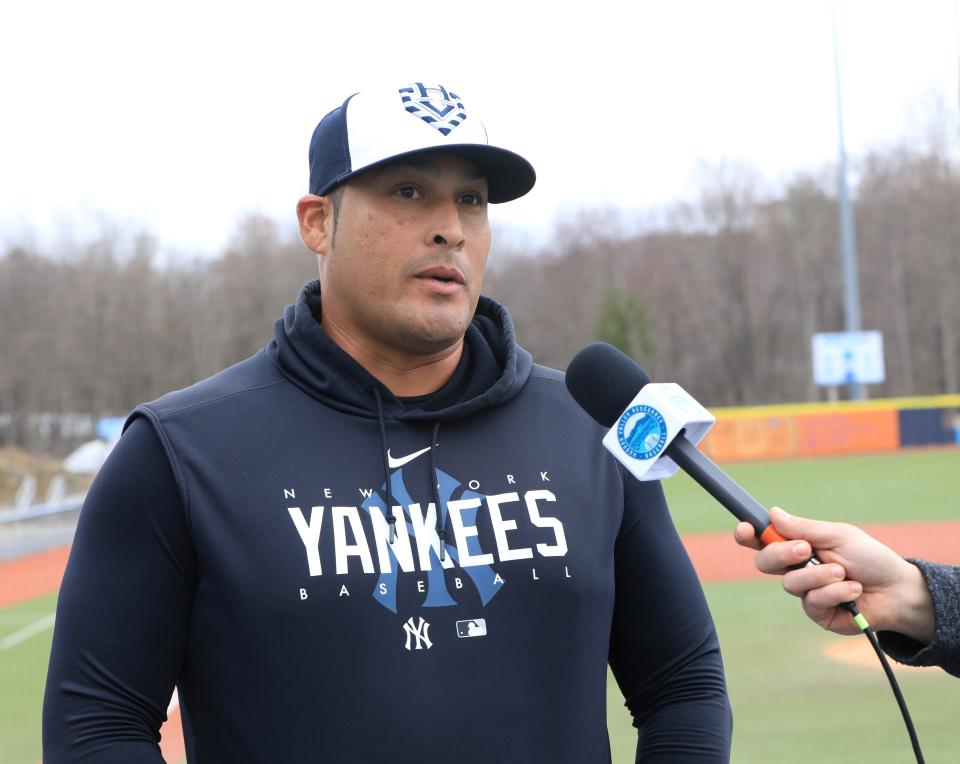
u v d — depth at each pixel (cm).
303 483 180
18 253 5772
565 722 178
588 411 192
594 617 184
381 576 175
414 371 199
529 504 186
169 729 560
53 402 5709
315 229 204
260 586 172
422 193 188
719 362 5828
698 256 5878
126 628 173
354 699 169
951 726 569
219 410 185
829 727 576
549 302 5834
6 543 1667
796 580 162
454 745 170
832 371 3206
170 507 176
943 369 5672
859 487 1959
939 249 5662
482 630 176
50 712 173
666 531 201
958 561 1136
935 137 5728
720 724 189
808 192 5822
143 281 5844
